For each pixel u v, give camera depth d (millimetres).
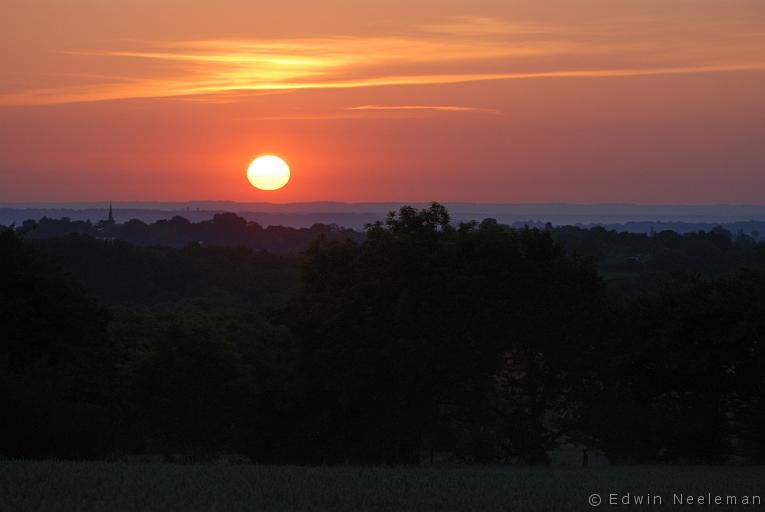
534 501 49656
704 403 101500
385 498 49375
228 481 54156
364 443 100625
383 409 99500
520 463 99250
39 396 83000
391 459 98938
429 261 99312
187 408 121625
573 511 46781
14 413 80000
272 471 61594
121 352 147000
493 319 94688
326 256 107125
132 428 133125
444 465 90312
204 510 43688
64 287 95500
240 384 122938
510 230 107188
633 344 102125
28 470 55875
